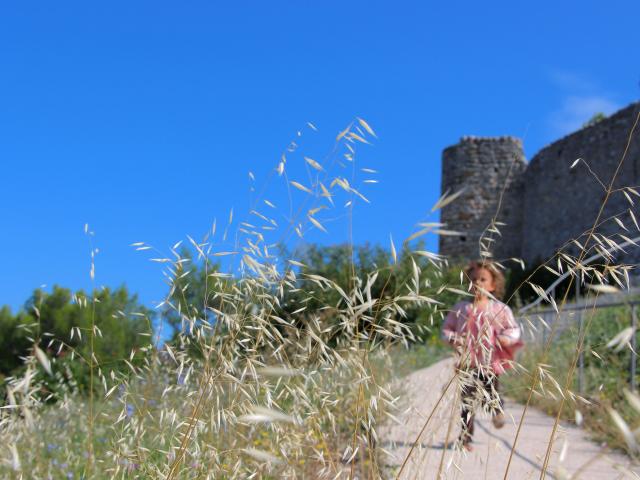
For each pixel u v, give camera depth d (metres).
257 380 2.21
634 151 24.47
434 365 11.09
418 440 2.27
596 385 5.70
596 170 26.83
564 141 29.59
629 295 7.31
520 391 6.71
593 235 2.14
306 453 2.62
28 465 3.22
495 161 34.88
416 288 1.96
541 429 5.38
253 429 2.38
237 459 2.40
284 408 2.47
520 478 3.54
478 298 2.36
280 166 2.27
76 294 2.61
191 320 2.27
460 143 35.50
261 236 2.27
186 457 2.44
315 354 2.33
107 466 2.88
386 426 3.00
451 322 4.39
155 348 2.70
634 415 4.45
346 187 2.17
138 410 2.65
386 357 2.53
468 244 34.59
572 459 4.23
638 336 6.84
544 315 7.71
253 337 2.32
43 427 3.88
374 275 2.02
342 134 2.18
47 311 8.60
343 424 2.95
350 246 2.23
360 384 2.22
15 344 8.53
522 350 7.31
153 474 2.41
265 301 2.27
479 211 34.78
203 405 2.27
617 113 25.75
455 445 2.30
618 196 25.08
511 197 34.50
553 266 22.69
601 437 4.75
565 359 6.46
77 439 3.92
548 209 30.75
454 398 2.25
